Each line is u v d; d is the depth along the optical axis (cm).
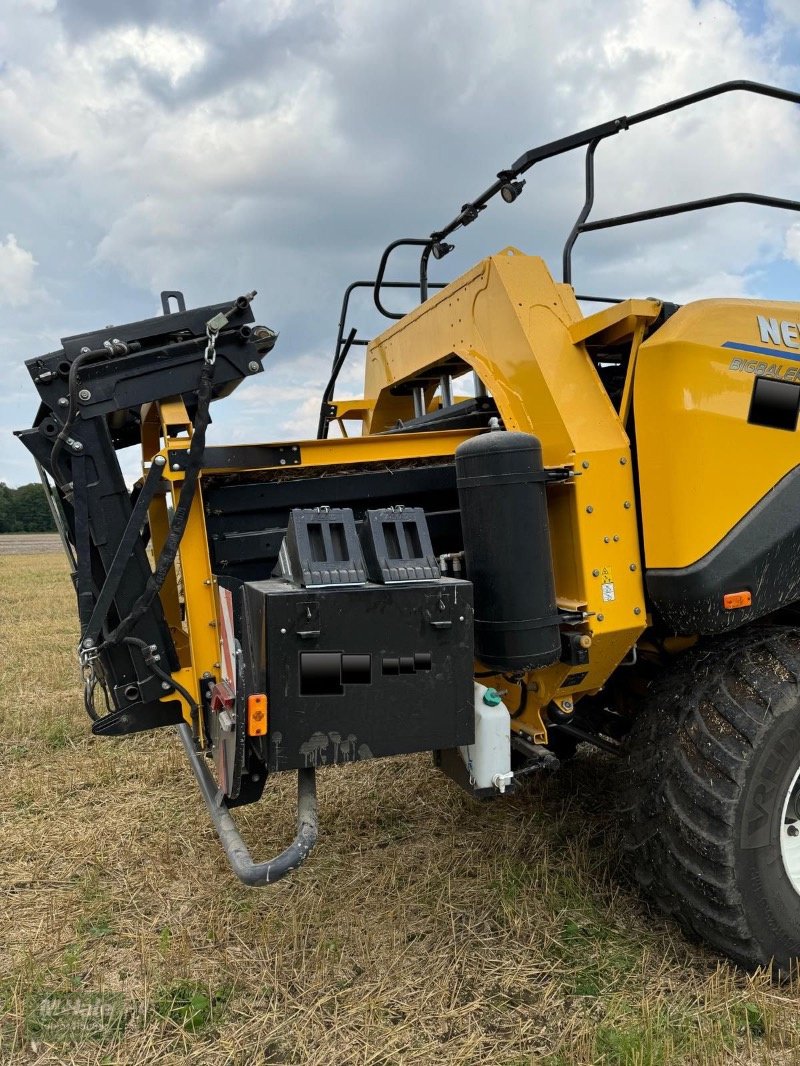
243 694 189
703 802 233
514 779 241
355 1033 213
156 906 284
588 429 251
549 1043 209
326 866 309
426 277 373
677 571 242
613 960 244
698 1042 205
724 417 245
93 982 241
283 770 191
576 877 292
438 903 274
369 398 423
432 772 405
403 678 199
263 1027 217
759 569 249
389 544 207
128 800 385
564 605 251
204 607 243
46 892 296
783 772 234
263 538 262
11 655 776
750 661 250
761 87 264
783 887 236
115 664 237
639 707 286
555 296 277
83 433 224
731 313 250
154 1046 212
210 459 242
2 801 386
